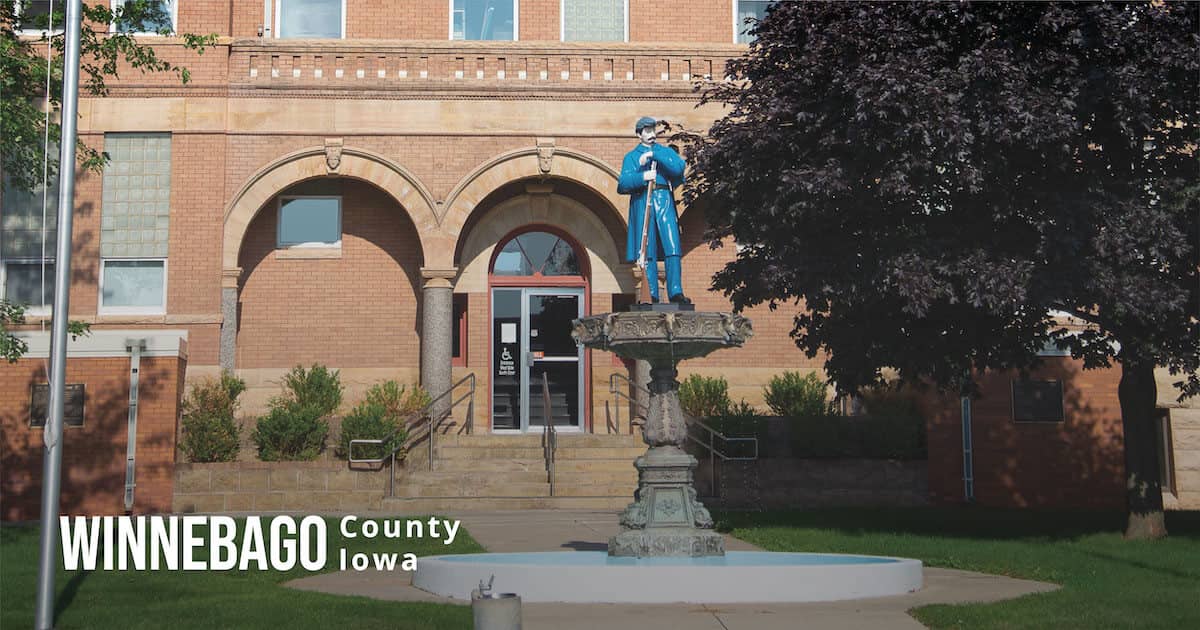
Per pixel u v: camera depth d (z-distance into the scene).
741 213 15.23
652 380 11.62
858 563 10.77
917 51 13.59
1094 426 21.17
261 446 19.75
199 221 21.94
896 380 20.73
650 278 11.96
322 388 21.89
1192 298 14.28
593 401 23.81
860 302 14.96
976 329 15.28
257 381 22.92
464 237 23.75
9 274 21.59
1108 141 14.32
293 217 23.52
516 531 15.73
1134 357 14.73
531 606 9.59
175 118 22.16
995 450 20.92
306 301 23.30
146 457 19.19
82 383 19.25
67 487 19.02
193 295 21.72
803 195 14.21
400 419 20.62
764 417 20.95
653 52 23.08
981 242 14.09
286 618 9.17
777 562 10.86
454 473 19.78
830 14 14.53
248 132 22.33
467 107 22.70
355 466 19.45
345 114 22.53
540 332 24.12
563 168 22.75
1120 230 13.26
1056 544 14.62
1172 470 22.06
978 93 13.30
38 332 20.36
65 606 10.12
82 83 20.16
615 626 8.62
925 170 13.52
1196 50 13.00
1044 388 21.16
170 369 19.45
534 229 24.28
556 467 20.30
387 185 22.47
